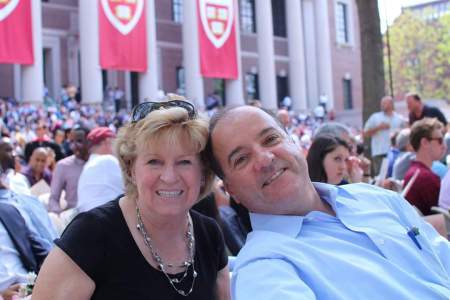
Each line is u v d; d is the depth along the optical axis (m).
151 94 23.72
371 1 11.25
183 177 2.50
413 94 10.02
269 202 2.56
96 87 22.41
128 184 2.62
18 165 8.13
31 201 4.66
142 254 2.52
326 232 2.53
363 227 2.57
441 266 2.63
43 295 2.35
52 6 26.27
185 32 25.84
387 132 10.59
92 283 2.41
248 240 2.48
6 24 18.22
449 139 8.77
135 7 20.69
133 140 2.54
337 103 38.22
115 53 20.28
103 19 20.12
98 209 2.54
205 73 23.02
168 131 2.45
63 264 2.37
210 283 2.73
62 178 7.12
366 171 6.75
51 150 9.30
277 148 2.52
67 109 21.27
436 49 54.59
